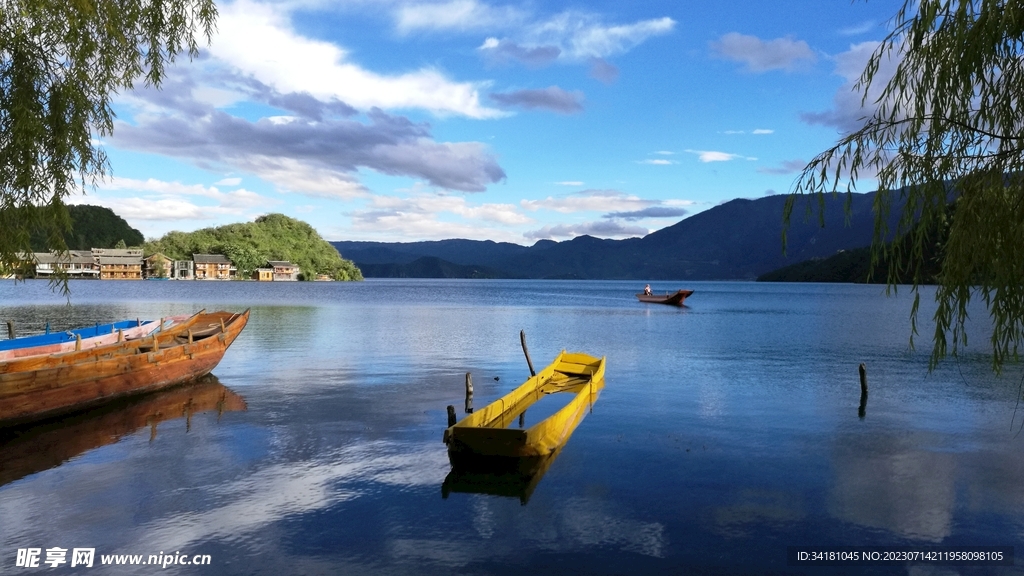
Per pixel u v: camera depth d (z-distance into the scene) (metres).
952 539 8.88
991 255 4.43
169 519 9.23
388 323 45.78
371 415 15.84
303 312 56.16
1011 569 8.00
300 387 19.69
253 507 9.73
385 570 7.80
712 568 7.96
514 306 74.31
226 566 7.85
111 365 15.99
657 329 43.38
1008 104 4.48
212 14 8.85
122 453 12.34
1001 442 13.72
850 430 14.70
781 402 18.03
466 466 11.66
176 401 17.30
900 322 50.03
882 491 10.66
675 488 10.73
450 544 8.53
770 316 58.09
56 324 38.19
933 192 4.70
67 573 7.63
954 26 4.52
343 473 11.34
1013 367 25.42
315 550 8.30
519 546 8.49
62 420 14.79
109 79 8.09
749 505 10.03
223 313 23.47
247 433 13.97
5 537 8.58
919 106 4.73
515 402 16.03
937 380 22.12
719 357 28.36
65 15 7.29
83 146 7.95
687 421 15.54
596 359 22.86
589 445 13.35
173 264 152.50
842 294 122.25
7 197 7.33
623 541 8.69
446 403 17.42
